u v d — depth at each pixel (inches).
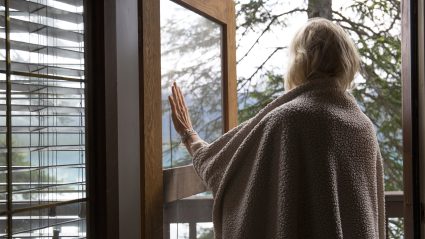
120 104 61.8
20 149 49.3
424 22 64.2
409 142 67.3
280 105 53.5
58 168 53.5
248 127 54.8
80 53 56.5
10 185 47.9
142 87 62.6
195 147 61.1
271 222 51.1
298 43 54.9
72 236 54.7
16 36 49.1
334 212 48.8
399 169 164.6
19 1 49.4
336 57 53.1
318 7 168.2
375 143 54.3
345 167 50.6
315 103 51.3
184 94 78.1
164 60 72.4
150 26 64.3
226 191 54.4
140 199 63.1
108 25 58.0
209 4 81.4
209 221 85.2
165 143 72.2
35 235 50.6
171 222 73.9
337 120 50.9
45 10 52.6
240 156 53.0
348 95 54.2
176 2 73.5
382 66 165.5
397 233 154.8
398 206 95.0
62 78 54.2
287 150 49.9
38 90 51.5
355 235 50.2
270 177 51.3
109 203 57.3
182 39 77.4
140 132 62.7
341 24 167.6
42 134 51.7
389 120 165.2
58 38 54.1
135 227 64.8
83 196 56.1
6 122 47.7
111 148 57.9
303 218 50.0
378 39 165.6
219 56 87.5
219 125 87.0
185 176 74.5
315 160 49.6
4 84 47.6
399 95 164.6
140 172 62.6
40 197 51.3
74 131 55.4
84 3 57.1
